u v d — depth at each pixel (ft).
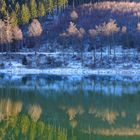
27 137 191.01
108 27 602.03
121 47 605.31
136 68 536.83
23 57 573.74
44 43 642.22
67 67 546.67
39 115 246.88
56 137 191.52
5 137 190.39
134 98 318.65
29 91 355.97
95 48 601.62
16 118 235.81
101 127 217.56
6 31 603.67
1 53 590.14
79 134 199.21
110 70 528.63
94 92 355.56
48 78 474.08
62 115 249.34
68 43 619.67
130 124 226.58
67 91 360.69
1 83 417.28
